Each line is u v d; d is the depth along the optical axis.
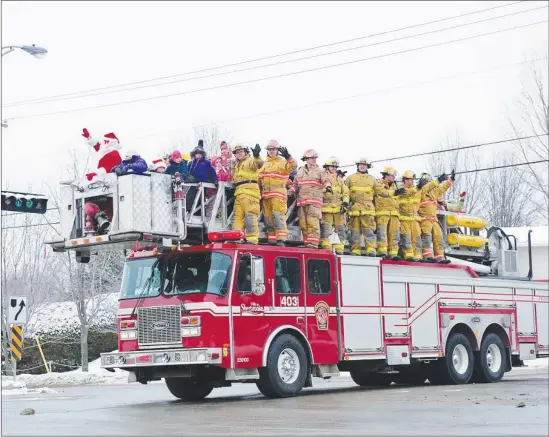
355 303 16.41
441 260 18.69
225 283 14.41
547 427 10.42
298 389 15.15
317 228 16.05
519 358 20.19
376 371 17.39
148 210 13.98
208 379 15.58
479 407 12.98
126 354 14.79
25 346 32.50
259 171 15.51
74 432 10.51
